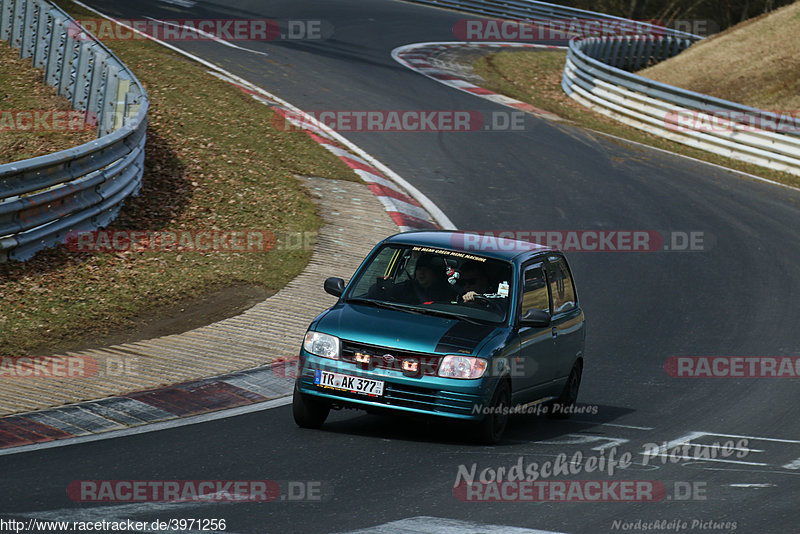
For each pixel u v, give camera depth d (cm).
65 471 2484
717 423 3600
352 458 2764
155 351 3853
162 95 8331
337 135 8569
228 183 6519
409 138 8875
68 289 4388
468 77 11950
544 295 3456
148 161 6588
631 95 10662
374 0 16712
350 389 2966
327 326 3056
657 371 4447
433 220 6838
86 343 3878
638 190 8175
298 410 3058
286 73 10406
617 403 3875
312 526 2122
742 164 9538
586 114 11006
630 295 5812
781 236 7300
